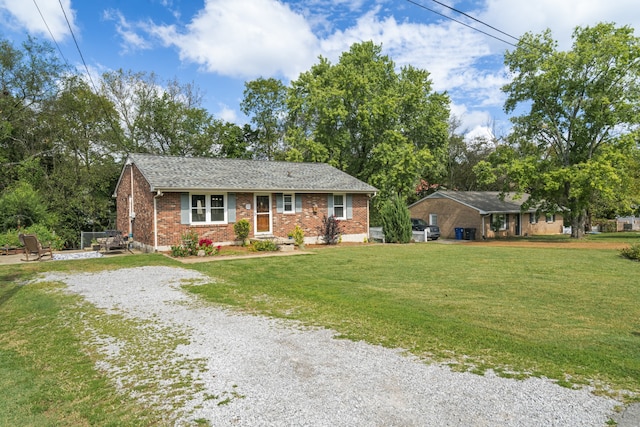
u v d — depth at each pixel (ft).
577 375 15.72
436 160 115.85
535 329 22.09
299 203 70.18
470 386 14.56
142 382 15.44
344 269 43.70
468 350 18.56
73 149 101.35
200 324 22.97
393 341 19.81
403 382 14.92
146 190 59.67
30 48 97.25
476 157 158.92
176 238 58.18
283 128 143.23
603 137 93.30
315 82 108.88
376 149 103.30
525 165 95.45
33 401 14.32
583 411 12.70
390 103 102.06
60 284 35.29
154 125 120.26
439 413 12.57
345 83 105.60
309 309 26.37
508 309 26.53
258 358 17.57
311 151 105.60
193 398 13.93
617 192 94.32
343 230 76.28
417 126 112.37
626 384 14.88
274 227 67.26
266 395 13.97
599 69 89.40
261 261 49.01
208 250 53.52
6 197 73.77
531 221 126.00
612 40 86.89
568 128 96.43
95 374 16.43
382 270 43.06
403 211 82.23
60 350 19.45
